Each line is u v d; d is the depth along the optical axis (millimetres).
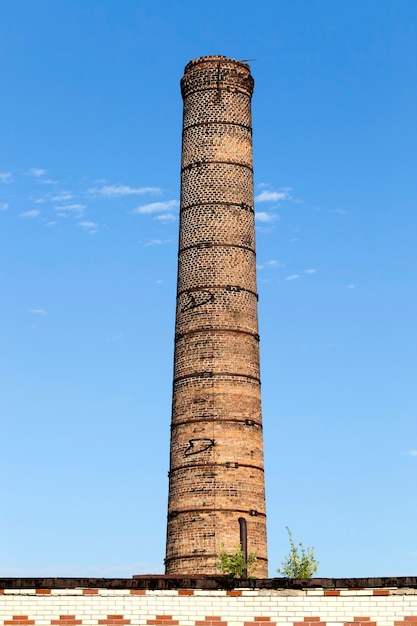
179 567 47812
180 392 50531
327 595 20125
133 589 20422
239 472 48750
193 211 52625
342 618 19953
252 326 51531
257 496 49094
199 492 48406
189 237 52406
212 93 53844
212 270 51438
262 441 50531
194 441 49250
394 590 19969
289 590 20234
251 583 20344
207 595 20344
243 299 51438
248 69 54906
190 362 50562
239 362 50406
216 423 49250
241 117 54062
